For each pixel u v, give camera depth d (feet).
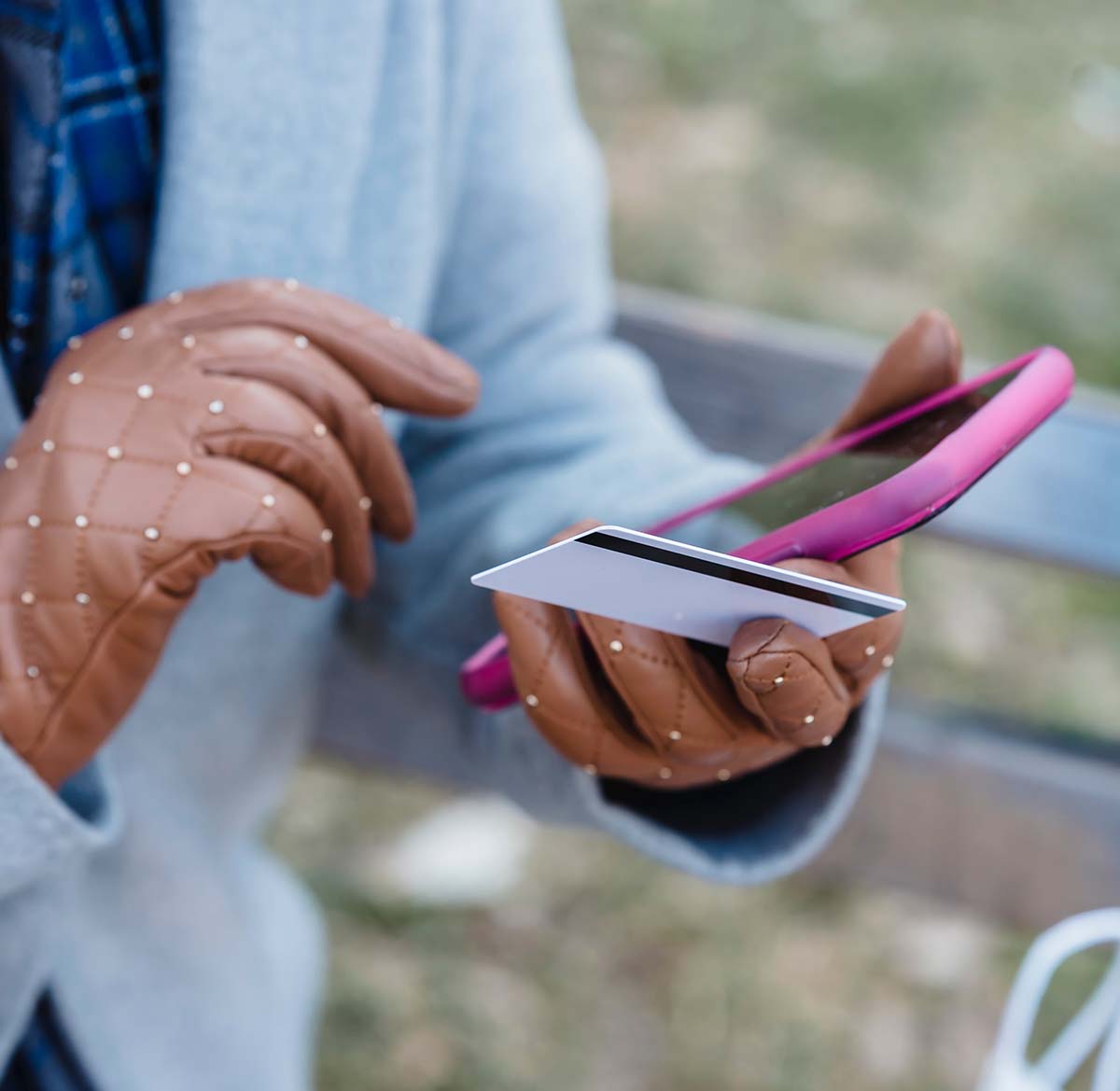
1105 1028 2.38
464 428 2.77
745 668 1.58
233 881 3.00
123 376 1.81
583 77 8.44
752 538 2.01
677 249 7.27
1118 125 8.41
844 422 2.07
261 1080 2.95
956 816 3.46
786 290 7.11
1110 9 9.32
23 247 2.13
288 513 1.73
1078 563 3.38
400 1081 4.66
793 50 8.74
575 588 1.50
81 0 2.09
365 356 1.87
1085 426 3.40
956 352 1.93
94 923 2.62
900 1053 4.77
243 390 1.76
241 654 2.59
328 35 2.17
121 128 2.19
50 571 1.76
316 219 2.25
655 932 5.11
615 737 1.77
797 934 5.11
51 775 1.87
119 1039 2.71
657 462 2.55
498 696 1.93
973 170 8.00
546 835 5.39
